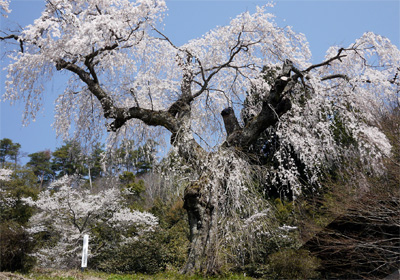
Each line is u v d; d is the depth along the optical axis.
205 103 11.56
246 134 9.23
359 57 9.72
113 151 10.88
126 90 10.56
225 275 7.77
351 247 7.99
